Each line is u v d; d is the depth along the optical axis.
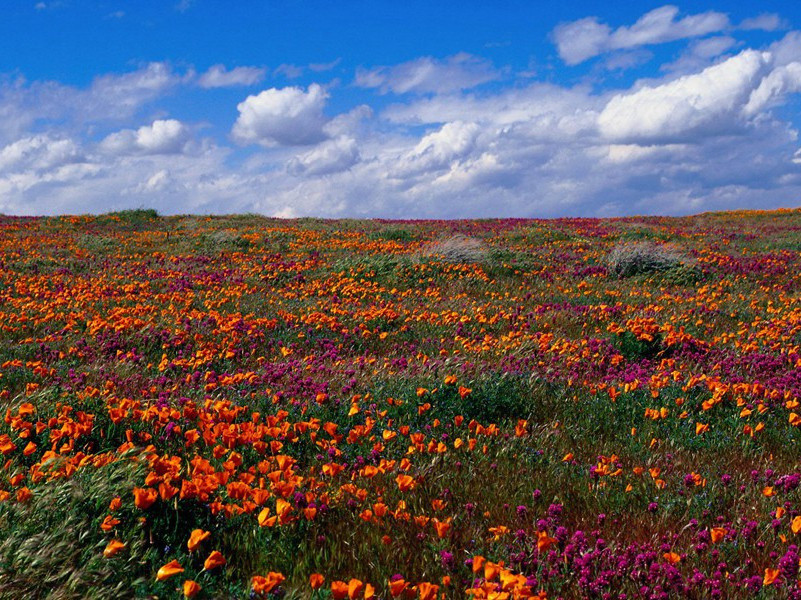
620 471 4.51
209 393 6.40
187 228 31.47
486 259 17.27
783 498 4.23
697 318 11.34
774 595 3.03
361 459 4.60
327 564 3.26
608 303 13.05
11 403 5.36
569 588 3.15
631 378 7.21
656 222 38.00
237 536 3.40
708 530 3.79
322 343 9.56
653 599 2.96
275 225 32.53
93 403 5.27
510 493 4.33
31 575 2.71
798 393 6.44
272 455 4.42
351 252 21.28
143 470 3.87
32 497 3.31
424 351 9.36
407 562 3.32
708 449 5.32
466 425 5.69
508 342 9.28
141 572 3.00
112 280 15.51
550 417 6.16
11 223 31.36
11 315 10.29
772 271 16.56
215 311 11.59
